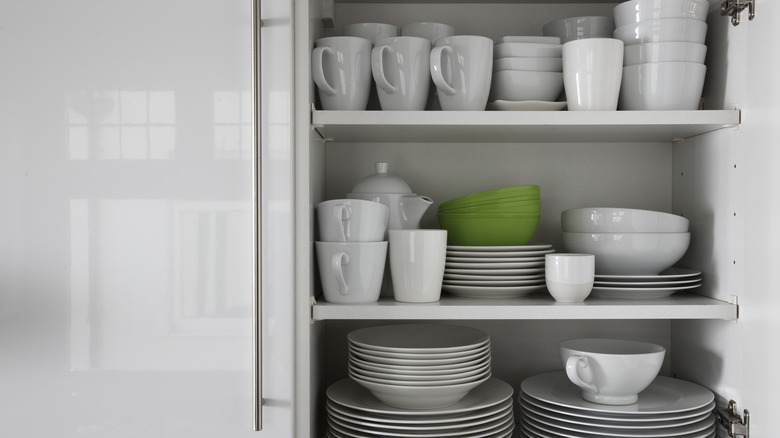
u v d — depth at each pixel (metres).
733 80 1.07
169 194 0.97
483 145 1.32
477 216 1.14
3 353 0.98
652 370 1.06
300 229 0.97
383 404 1.06
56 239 0.98
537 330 1.33
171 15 0.97
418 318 1.01
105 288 0.98
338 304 1.02
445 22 1.33
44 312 0.98
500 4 1.33
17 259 0.98
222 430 0.98
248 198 0.97
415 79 1.08
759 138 0.99
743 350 1.04
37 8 0.97
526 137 1.24
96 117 0.97
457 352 1.03
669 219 1.11
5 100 0.98
